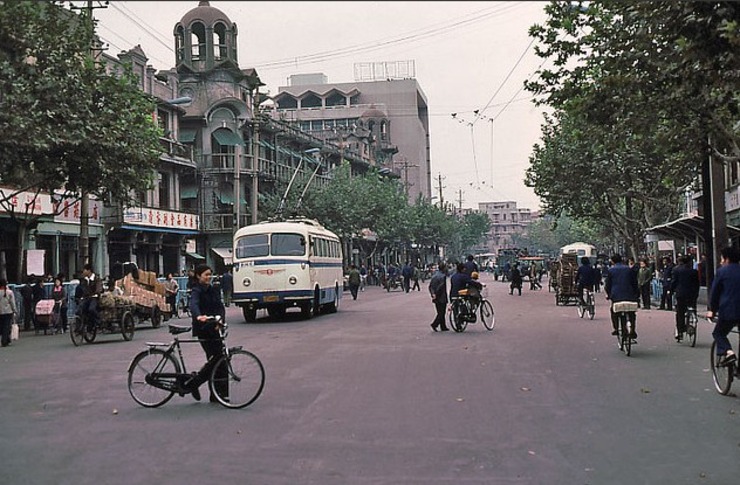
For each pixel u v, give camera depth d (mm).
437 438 7742
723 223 23156
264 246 24781
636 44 12398
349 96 107562
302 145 60562
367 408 9367
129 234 37812
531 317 24750
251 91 51938
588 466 6645
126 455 7211
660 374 11961
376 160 85688
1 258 28484
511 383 11148
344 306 33531
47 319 22984
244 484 6184
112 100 23438
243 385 9648
